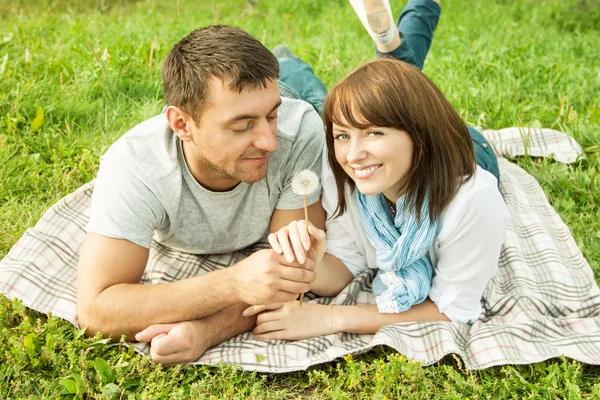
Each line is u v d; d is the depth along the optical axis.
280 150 2.76
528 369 2.52
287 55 4.03
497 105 4.59
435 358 2.53
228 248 3.07
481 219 2.49
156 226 2.76
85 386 2.40
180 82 2.41
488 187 2.51
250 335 2.79
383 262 2.71
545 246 3.26
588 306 2.86
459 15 7.37
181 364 2.51
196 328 2.54
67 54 5.18
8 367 2.48
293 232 2.39
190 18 7.24
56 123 4.35
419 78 2.40
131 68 4.96
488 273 2.65
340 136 2.46
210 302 2.51
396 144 2.37
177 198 2.69
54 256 3.10
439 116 2.40
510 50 5.63
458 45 5.99
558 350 2.55
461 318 2.74
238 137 2.43
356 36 6.55
